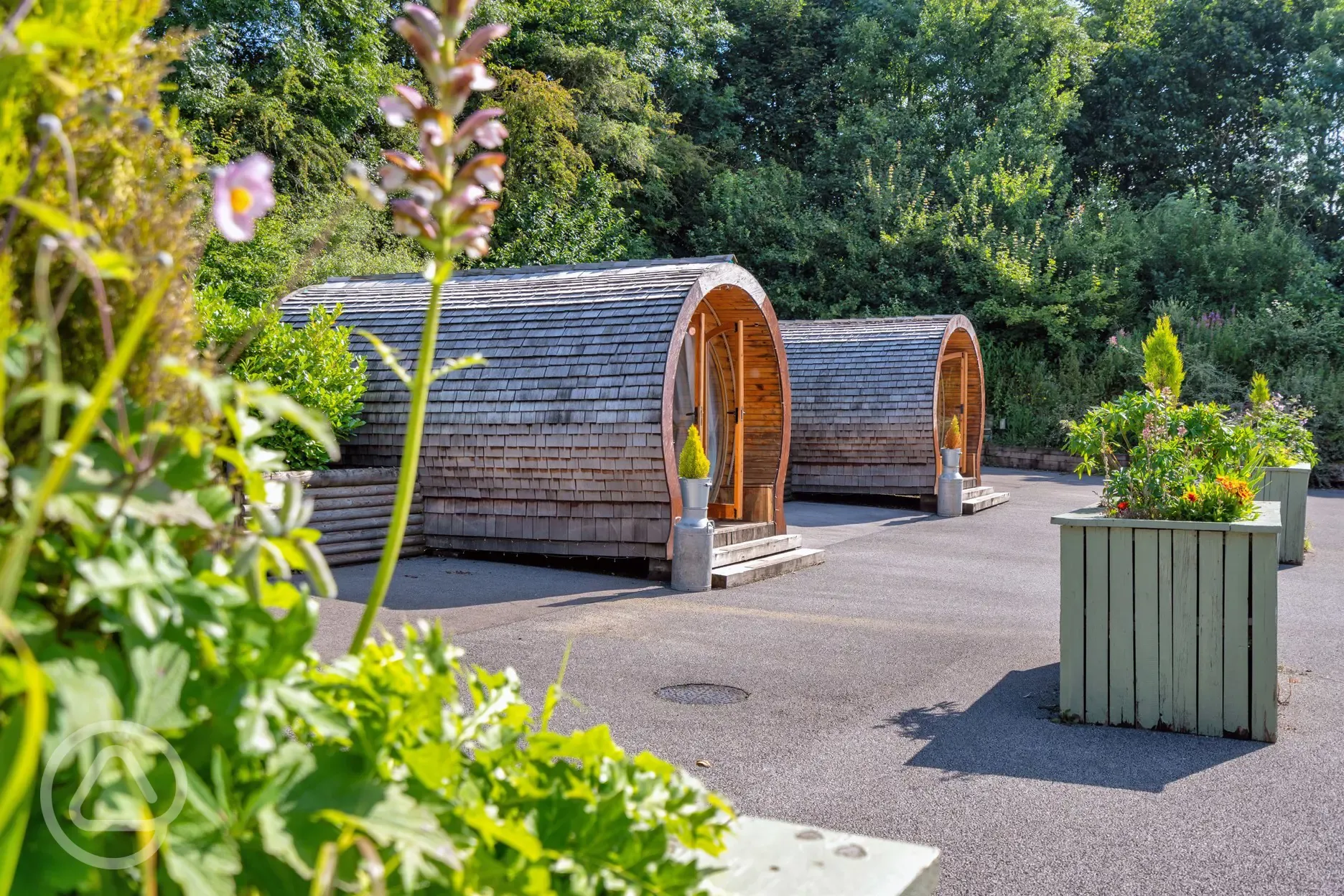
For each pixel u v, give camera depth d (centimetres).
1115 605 557
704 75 3462
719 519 1199
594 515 1024
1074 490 2111
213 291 1041
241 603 118
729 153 3588
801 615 844
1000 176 3162
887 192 3234
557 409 1019
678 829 160
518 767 157
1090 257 2983
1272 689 531
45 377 120
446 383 1075
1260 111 3631
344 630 712
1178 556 545
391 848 120
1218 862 381
